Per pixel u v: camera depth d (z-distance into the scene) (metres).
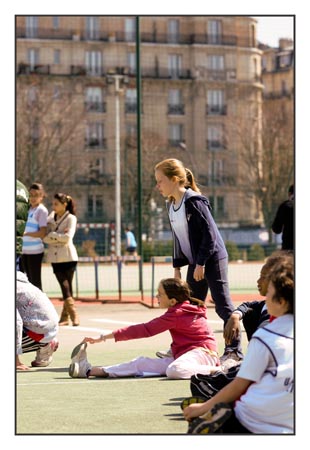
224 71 64.56
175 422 6.20
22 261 12.94
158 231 45.38
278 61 64.81
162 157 61.94
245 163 59.31
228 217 57.16
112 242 37.62
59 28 61.34
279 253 6.12
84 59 61.91
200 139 62.94
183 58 64.31
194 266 8.85
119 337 8.05
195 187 8.98
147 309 15.95
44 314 8.80
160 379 8.05
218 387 6.46
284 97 64.06
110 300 17.59
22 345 8.78
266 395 5.14
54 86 60.44
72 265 12.87
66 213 12.87
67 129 59.06
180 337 8.17
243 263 33.88
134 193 56.91
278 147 59.88
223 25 64.75
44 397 7.20
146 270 27.94
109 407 6.76
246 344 10.56
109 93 61.47
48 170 56.97
